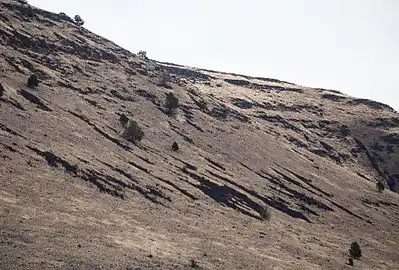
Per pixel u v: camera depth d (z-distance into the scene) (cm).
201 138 7388
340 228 6319
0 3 8194
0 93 4931
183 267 2675
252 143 8556
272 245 4331
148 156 5566
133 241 2992
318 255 4538
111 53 9150
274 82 19712
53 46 7931
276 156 8575
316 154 11531
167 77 9481
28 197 3123
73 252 2366
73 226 2889
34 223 2691
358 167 12550
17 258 2053
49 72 6781
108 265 2289
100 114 6275
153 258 2708
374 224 7225
